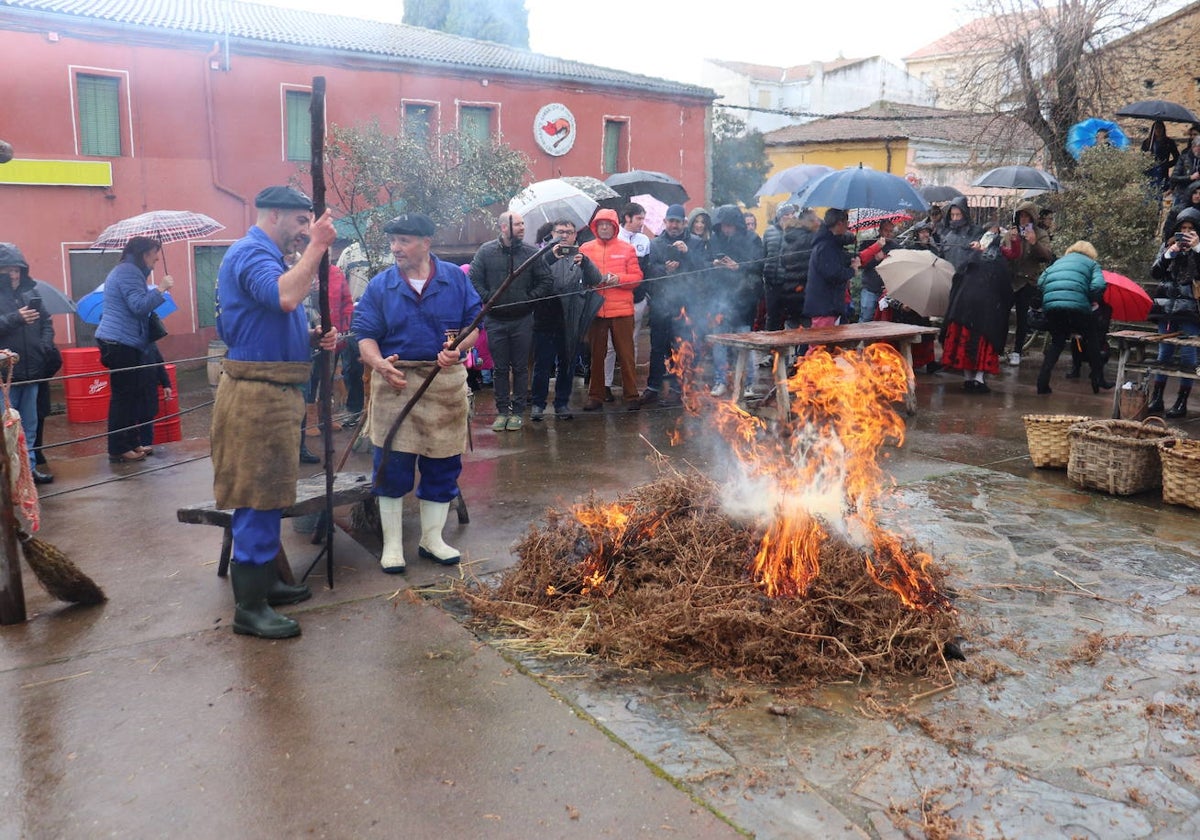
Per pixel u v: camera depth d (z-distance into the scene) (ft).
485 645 12.30
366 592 14.12
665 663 11.71
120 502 19.06
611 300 27.37
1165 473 18.65
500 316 24.67
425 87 56.80
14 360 13.69
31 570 13.73
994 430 25.53
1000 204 53.26
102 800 8.96
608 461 21.89
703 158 73.72
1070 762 9.65
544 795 9.04
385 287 14.38
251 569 12.48
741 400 25.80
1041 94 53.98
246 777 9.34
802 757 9.70
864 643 11.83
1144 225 42.29
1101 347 31.17
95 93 44.27
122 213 45.44
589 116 66.18
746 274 29.55
